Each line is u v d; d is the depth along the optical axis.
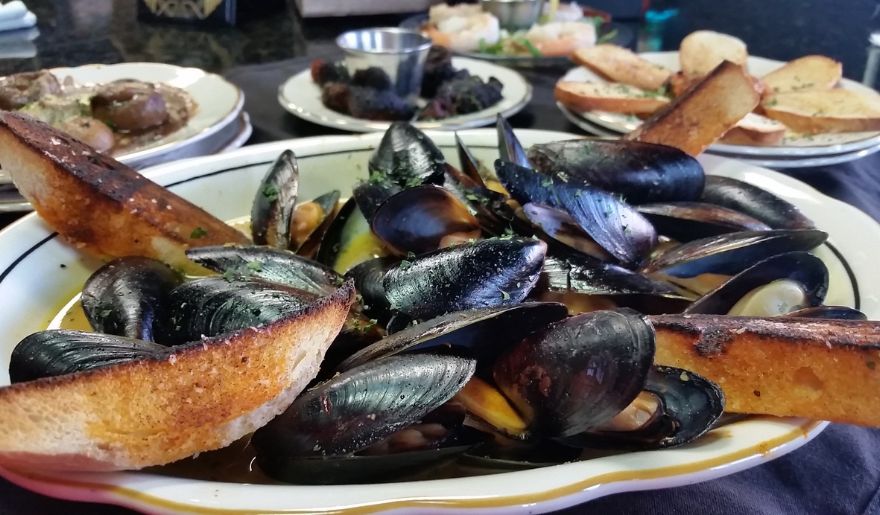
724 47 0.43
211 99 0.37
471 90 0.39
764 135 0.31
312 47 0.57
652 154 0.23
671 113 0.26
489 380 0.15
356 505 0.12
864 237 0.21
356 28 0.63
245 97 0.43
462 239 0.20
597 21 0.61
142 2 0.63
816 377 0.14
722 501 0.15
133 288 0.18
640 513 0.15
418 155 0.23
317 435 0.13
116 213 0.20
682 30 0.64
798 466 0.16
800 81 0.39
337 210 0.24
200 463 0.14
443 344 0.15
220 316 0.16
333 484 0.14
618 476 0.13
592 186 0.21
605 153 0.23
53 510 0.14
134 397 0.12
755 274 0.18
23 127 0.20
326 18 0.65
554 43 0.51
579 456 0.15
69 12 0.67
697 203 0.22
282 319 0.13
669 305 0.18
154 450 0.12
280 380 0.13
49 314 0.19
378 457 0.13
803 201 0.23
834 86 0.39
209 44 0.57
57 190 0.20
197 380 0.12
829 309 0.17
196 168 0.25
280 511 0.11
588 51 0.44
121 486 0.12
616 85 0.40
